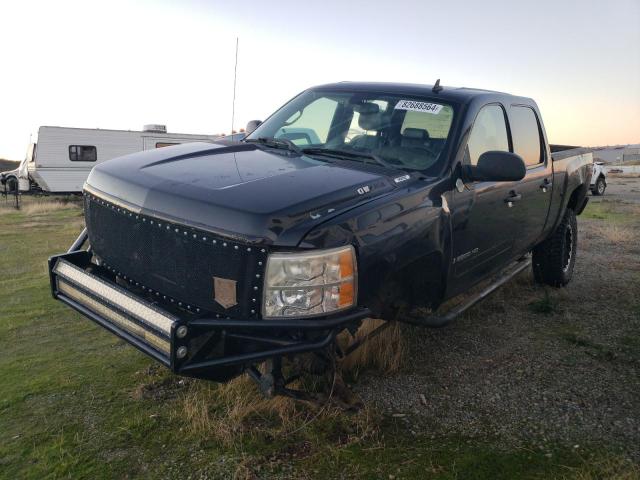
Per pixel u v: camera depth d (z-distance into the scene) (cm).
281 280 246
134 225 300
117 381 376
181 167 319
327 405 304
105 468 278
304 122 421
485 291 441
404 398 346
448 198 341
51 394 356
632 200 1673
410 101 394
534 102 516
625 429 311
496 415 327
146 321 254
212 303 264
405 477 269
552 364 397
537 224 500
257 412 321
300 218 254
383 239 277
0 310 550
